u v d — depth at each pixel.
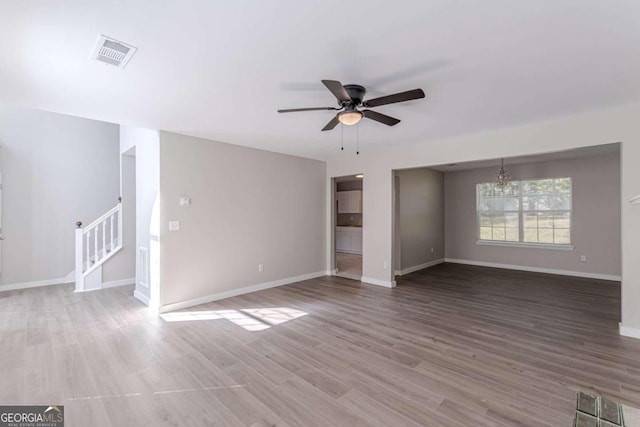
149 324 3.47
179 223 4.03
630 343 2.95
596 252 5.73
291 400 2.09
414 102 2.94
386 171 5.25
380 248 5.36
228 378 2.37
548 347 2.88
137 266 4.52
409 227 6.50
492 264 7.02
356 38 1.86
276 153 5.31
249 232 4.87
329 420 1.89
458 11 1.61
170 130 3.88
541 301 4.35
